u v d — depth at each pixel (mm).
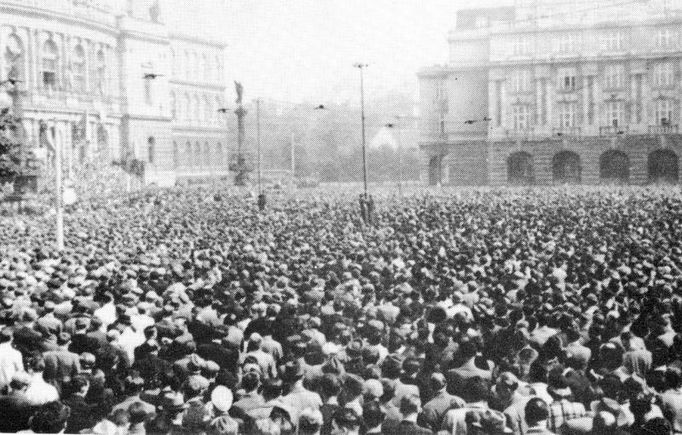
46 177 72938
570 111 108750
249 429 11773
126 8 126812
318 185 112375
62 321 19531
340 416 11547
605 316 17562
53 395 13273
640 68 105125
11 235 45312
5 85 80875
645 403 11453
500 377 12547
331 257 30797
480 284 24156
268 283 25141
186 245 38781
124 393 13484
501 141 111375
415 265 27203
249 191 84375
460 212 53031
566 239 36031
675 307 19031
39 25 97000
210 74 132375
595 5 106750
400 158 120875
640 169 105375
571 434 11438
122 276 25000
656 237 37000
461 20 117000
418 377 14109
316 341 15484
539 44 109438
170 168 123125
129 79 115750
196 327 17188
